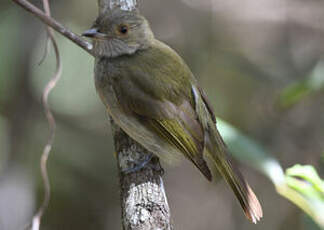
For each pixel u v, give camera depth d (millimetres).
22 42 12438
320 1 13227
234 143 7188
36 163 12242
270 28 13477
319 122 12086
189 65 13336
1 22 12359
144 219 6492
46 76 13109
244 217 12664
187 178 13539
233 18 13617
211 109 8086
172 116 7656
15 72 12406
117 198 13031
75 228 12656
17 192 11750
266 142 12297
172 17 13719
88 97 13617
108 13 7902
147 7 13727
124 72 7750
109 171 13047
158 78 7680
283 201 12133
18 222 11570
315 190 6262
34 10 7703
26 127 12391
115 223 12938
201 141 7719
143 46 7926
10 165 11984
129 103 7703
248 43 13477
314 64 12594
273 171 6945
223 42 13555
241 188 7703
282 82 12289
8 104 12367
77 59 13602
